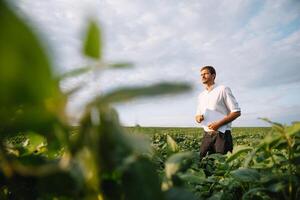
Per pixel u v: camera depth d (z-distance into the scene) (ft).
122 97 1.48
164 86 1.38
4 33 0.98
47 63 1.07
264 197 4.90
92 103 1.63
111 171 2.22
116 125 1.98
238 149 5.35
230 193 5.86
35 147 4.14
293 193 4.42
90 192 2.36
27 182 3.20
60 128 1.78
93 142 1.96
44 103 1.51
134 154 2.29
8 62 1.03
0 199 3.19
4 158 2.19
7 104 1.20
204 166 10.66
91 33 1.53
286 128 4.19
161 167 6.30
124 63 1.64
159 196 2.25
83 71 1.62
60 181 2.32
